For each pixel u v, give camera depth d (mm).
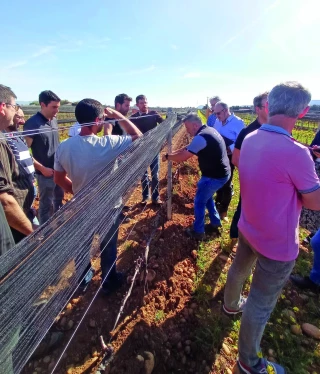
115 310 2342
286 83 1550
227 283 2240
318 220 2770
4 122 1769
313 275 2738
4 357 767
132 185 1691
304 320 2447
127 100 3984
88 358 1942
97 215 1250
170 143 3695
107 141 2121
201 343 2131
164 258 3070
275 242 1617
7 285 792
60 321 2207
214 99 6082
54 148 3451
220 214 4543
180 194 5332
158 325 2246
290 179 1508
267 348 2160
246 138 1750
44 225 1109
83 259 1238
